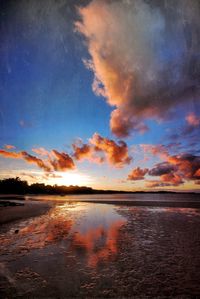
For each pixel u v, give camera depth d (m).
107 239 6.36
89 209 16.08
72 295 3.12
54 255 4.85
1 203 17.84
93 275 3.79
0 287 3.35
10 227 8.09
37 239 6.30
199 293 3.19
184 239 6.39
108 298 3.05
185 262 4.46
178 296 3.11
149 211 14.75
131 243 5.92
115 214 12.80
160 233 7.24
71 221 9.80
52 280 3.58
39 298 3.03
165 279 3.65
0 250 5.23
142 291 3.25
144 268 4.12
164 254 4.99
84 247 5.52
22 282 3.52
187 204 22.22
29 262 4.41
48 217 11.05
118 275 3.80
